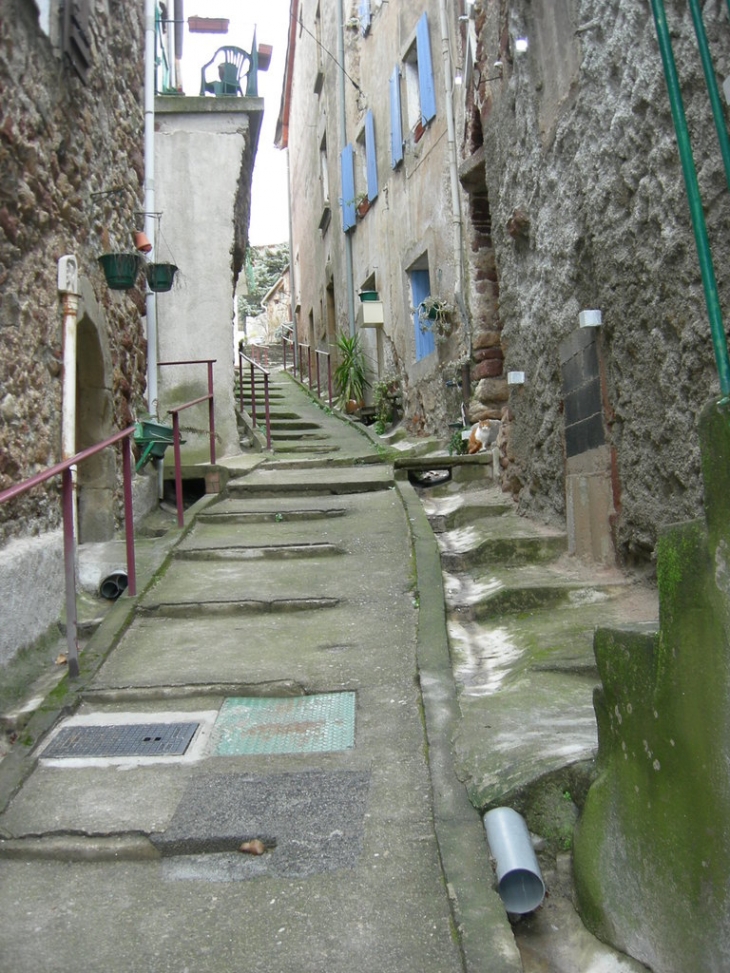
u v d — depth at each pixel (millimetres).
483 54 6820
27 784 3158
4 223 4125
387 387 11789
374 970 2209
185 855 2748
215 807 2936
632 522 4484
